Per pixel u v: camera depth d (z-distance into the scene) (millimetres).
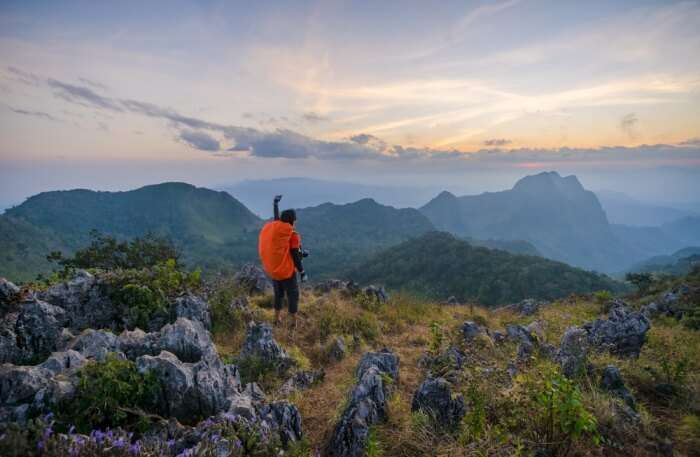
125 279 6582
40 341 4879
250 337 5938
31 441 2480
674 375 5332
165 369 3756
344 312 8875
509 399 3795
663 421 4273
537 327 8734
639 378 5234
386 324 8898
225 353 5934
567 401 3168
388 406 4215
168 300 6602
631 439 3736
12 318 4922
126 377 3545
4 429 2588
